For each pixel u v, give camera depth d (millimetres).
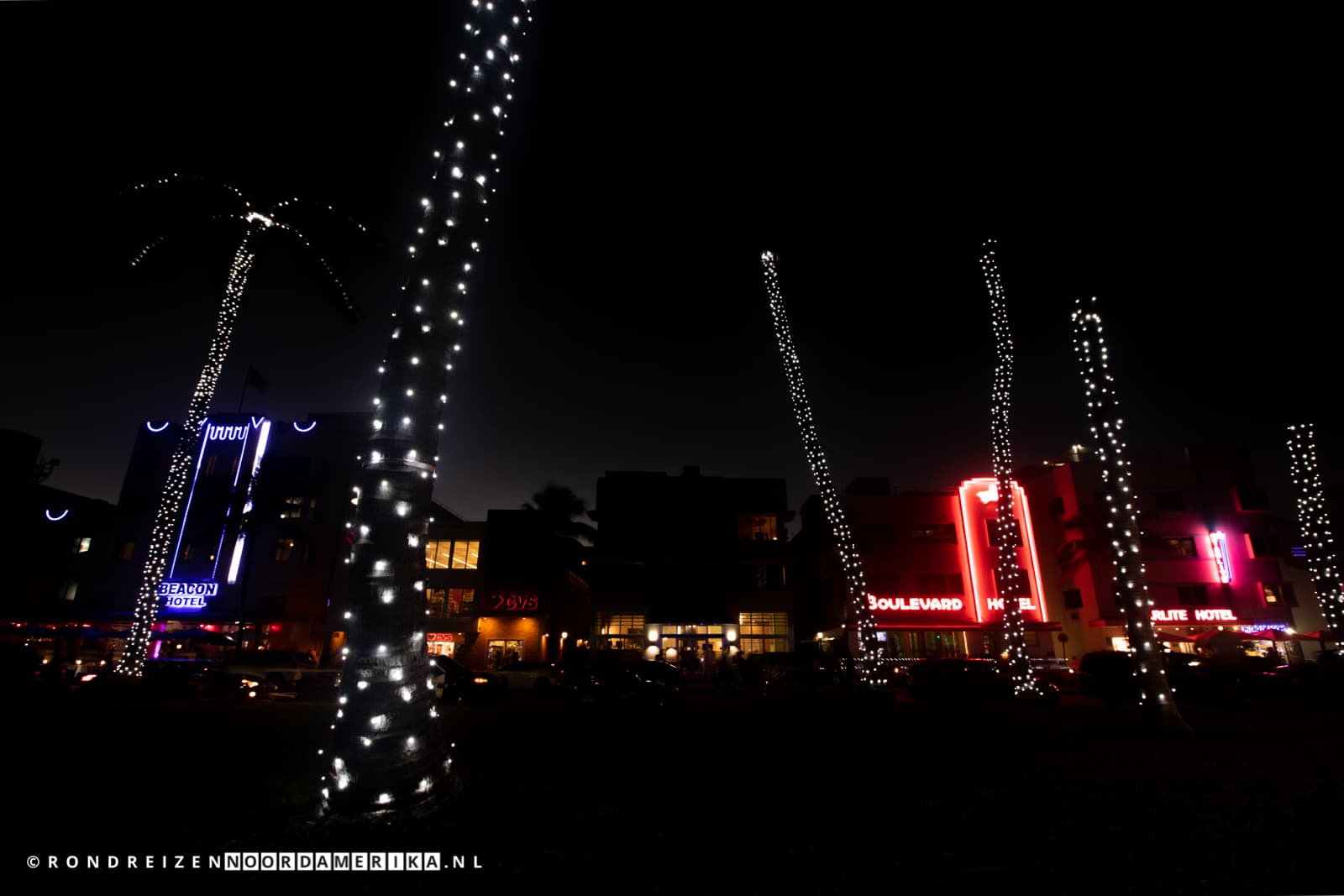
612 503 37625
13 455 26078
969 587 38375
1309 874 4074
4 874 3811
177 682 21266
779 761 8125
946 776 7133
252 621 34312
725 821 5141
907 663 30984
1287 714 15570
